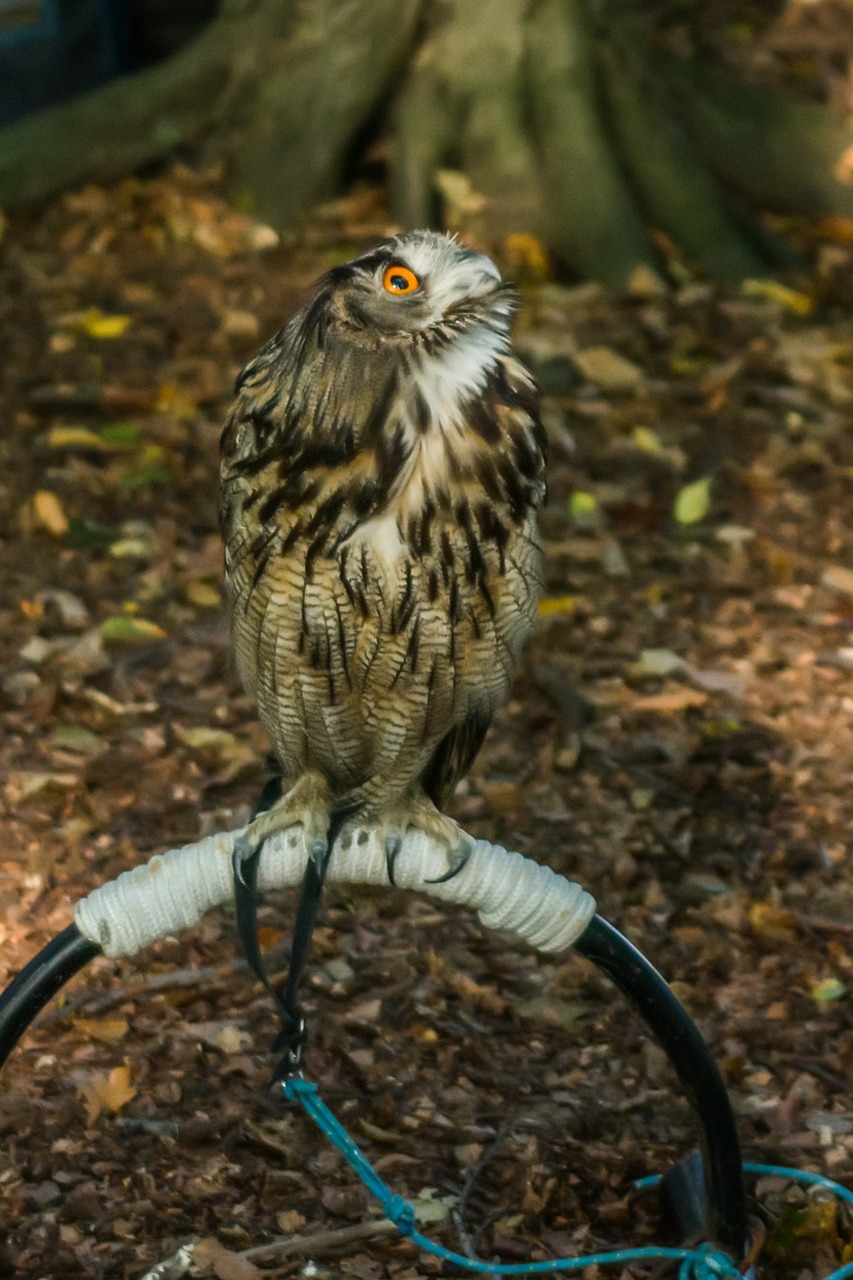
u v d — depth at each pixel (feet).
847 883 32.45
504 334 21.33
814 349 49.80
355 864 21.39
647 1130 27.30
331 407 21.02
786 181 56.39
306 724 23.81
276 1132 26.81
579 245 52.90
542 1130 27.14
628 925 31.35
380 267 20.80
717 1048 28.84
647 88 55.57
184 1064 28.07
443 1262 24.70
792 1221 25.11
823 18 70.33
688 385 48.21
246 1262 24.25
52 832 32.65
